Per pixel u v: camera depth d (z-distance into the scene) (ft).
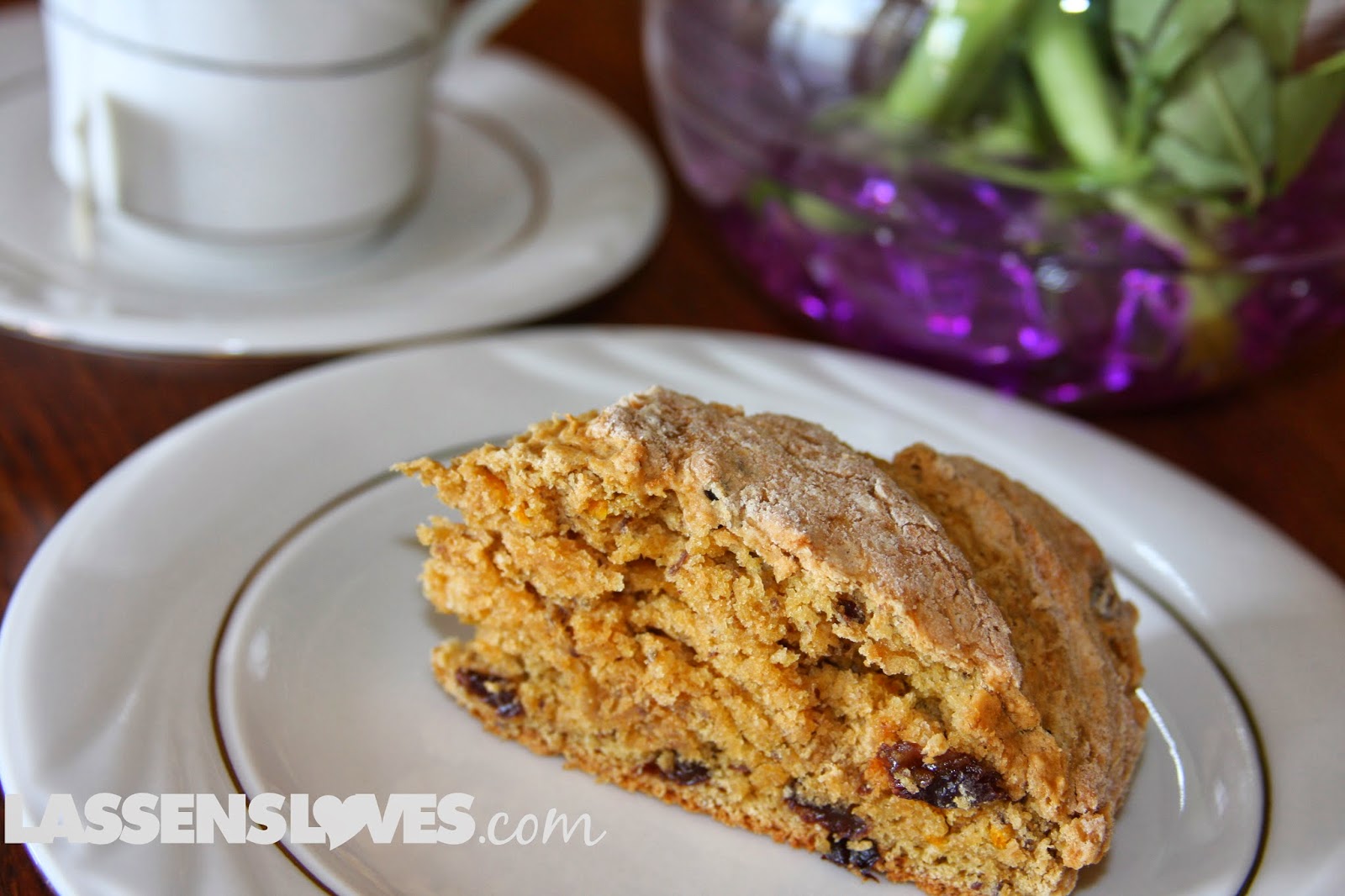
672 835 0.80
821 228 1.01
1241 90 0.90
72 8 1.01
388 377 0.95
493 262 1.10
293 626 0.83
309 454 0.90
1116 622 0.84
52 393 0.99
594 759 0.82
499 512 0.81
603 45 1.49
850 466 0.82
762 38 0.99
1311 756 0.80
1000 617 0.79
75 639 0.78
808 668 0.81
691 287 1.16
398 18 1.03
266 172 1.04
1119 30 0.91
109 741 0.74
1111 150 0.93
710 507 0.79
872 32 0.96
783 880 0.79
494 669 0.83
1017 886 0.79
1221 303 0.97
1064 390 1.04
